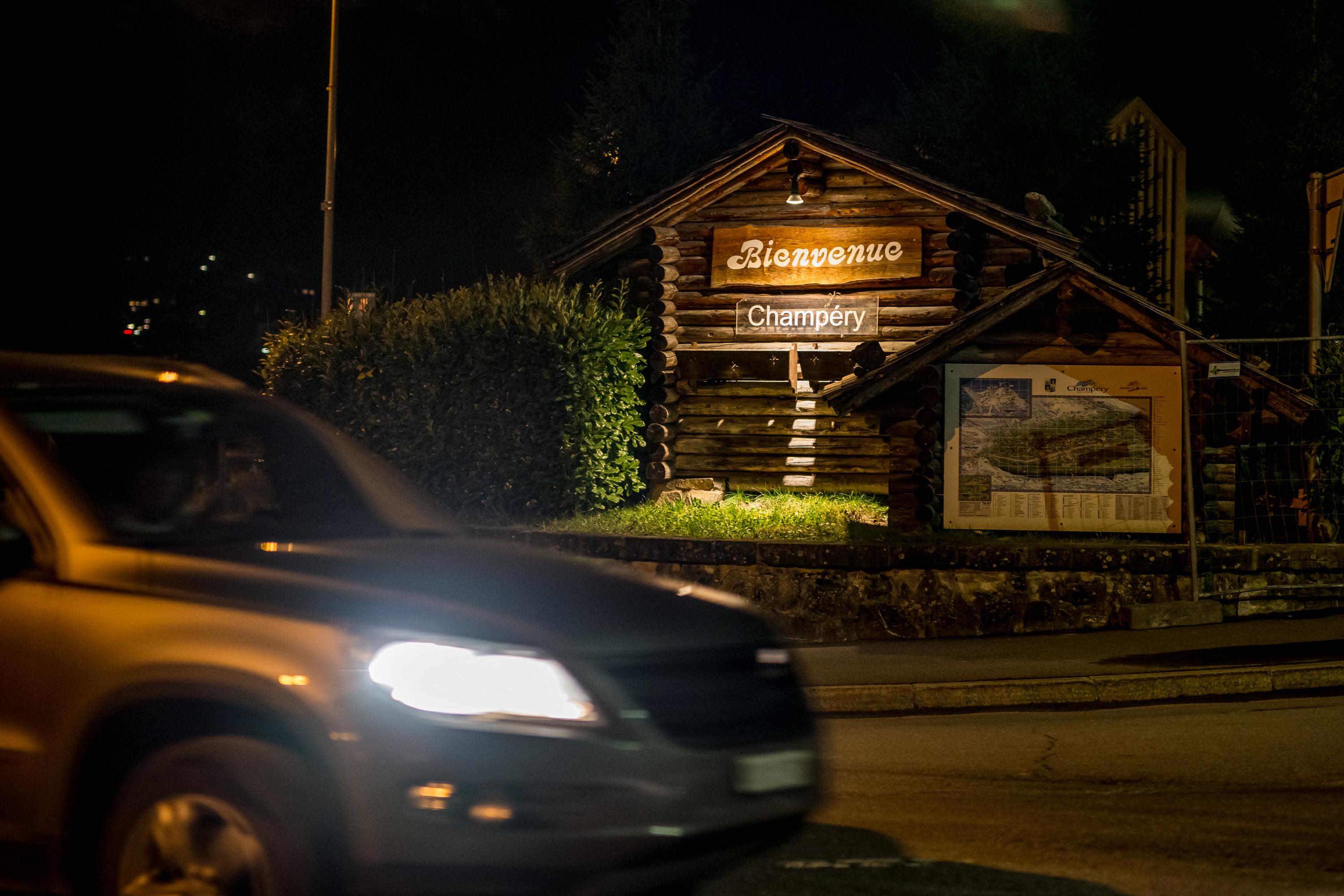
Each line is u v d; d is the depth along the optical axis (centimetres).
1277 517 1392
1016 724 952
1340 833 657
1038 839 649
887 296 1780
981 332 1418
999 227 1719
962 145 2894
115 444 544
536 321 1580
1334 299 2278
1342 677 1048
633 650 439
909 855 621
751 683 472
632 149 3053
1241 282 2722
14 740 442
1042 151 2897
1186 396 1281
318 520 573
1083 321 1414
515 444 1587
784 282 1805
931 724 965
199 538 504
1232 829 666
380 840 405
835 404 1464
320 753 411
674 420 1842
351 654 417
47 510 464
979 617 1293
